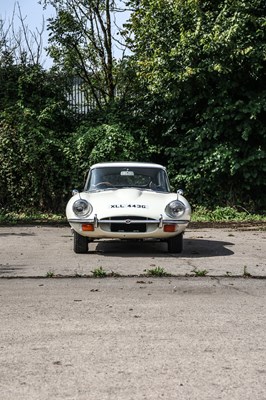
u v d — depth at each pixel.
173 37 18.52
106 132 18.84
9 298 6.96
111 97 21.44
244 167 18.69
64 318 6.00
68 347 5.03
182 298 6.96
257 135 18.84
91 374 4.38
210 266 9.29
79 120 20.73
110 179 11.49
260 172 18.86
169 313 6.21
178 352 4.89
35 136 18.86
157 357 4.76
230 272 8.71
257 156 18.38
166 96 18.42
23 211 19.28
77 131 19.69
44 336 5.36
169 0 18.69
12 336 5.36
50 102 19.73
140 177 11.53
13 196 19.22
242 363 4.62
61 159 19.33
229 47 17.41
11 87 20.09
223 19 17.89
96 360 4.69
